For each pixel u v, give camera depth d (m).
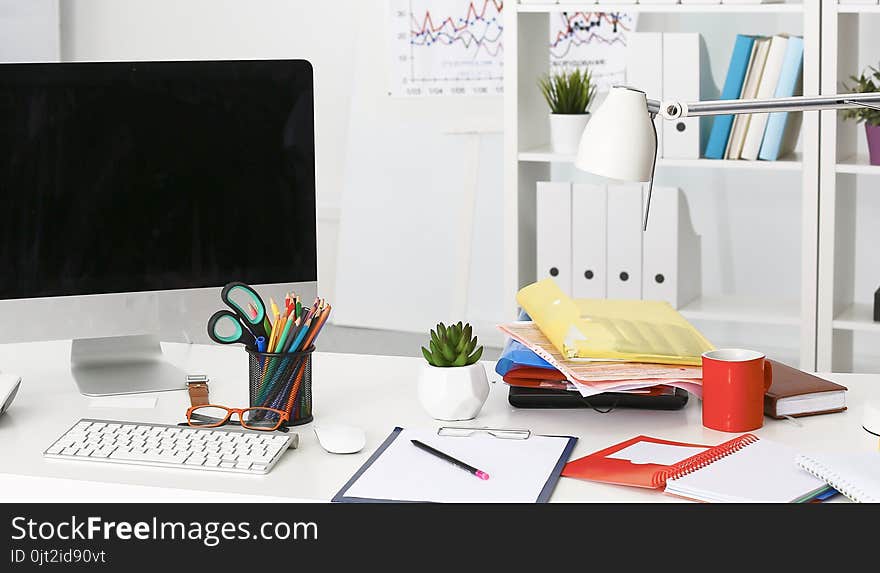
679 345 1.71
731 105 1.45
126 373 1.87
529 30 3.41
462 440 1.53
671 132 3.25
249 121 1.79
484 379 1.65
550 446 1.50
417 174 4.50
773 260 4.03
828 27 2.99
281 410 1.60
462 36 4.34
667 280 3.35
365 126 4.54
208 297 1.81
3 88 1.70
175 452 1.46
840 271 3.21
